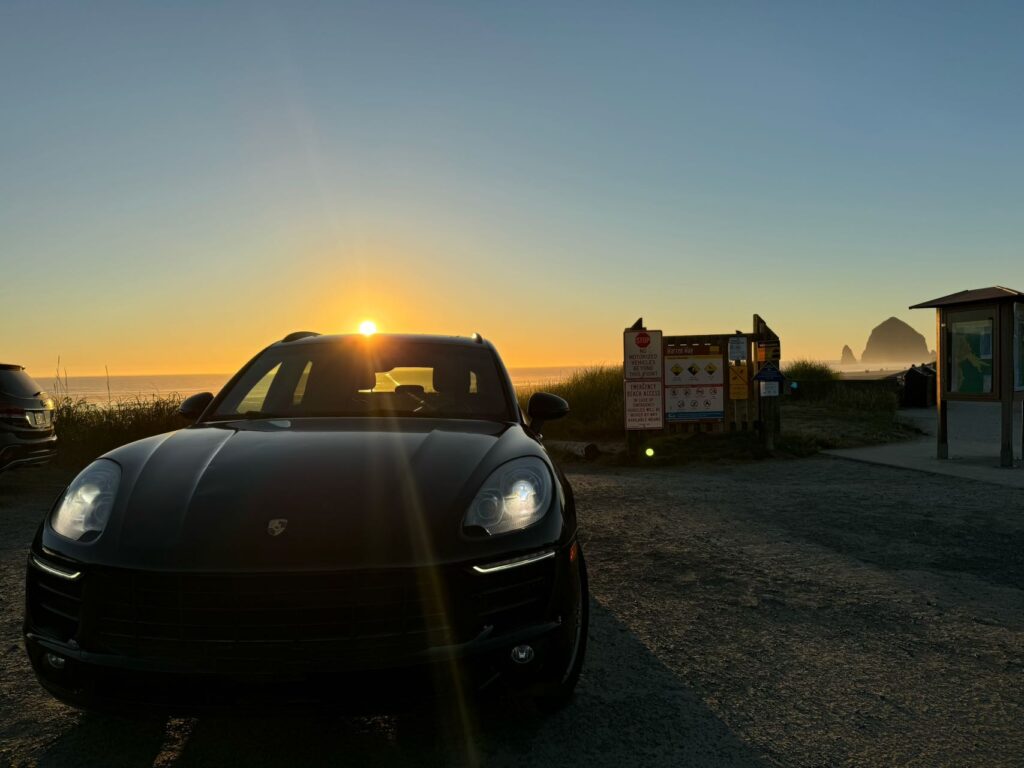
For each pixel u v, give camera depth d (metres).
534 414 3.72
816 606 3.98
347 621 2.21
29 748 2.53
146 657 2.21
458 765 2.42
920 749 2.50
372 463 2.69
